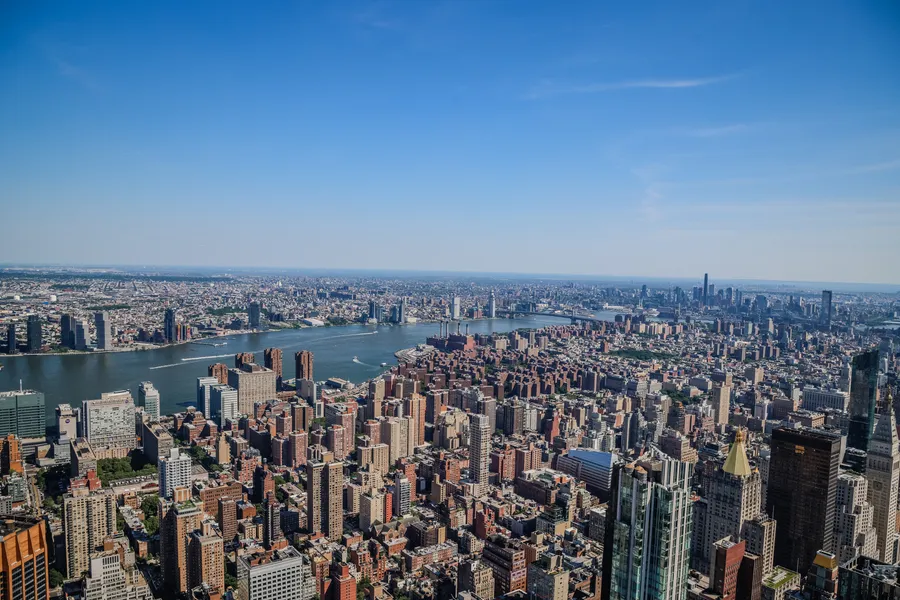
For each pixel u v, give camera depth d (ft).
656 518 579.48
